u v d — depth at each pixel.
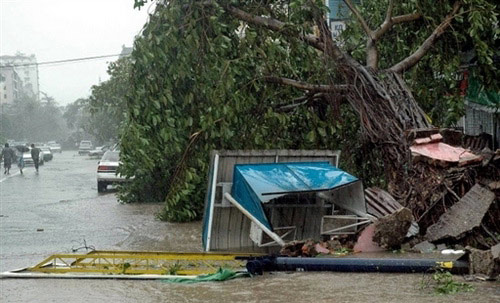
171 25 12.66
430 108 15.24
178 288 8.61
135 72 12.93
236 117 13.03
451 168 11.05
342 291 8.03
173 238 13.82
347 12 19.03
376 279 8.62
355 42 13.97
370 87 12.73
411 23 15.02
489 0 14.48
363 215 11.09
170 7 12.67
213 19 12.82
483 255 8.44
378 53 14.27
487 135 17.16
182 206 15.52
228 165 11.38
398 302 7.40
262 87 13.60
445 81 14.81
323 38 13.15
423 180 11.38
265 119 13.56
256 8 13.48
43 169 47.12
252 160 11.57
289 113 13.99
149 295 8.29
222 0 13.43
